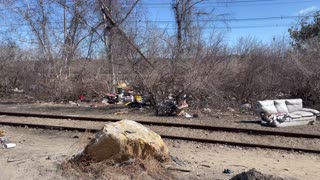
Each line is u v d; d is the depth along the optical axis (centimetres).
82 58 2462
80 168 736
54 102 2331
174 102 1697
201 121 1453
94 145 741
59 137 1211
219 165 873
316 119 1521
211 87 1789
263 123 1377
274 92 1894
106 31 2308
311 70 1802
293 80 1852
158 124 1349
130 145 741
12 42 2711
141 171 720
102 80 2341
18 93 2688
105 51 2375
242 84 1903
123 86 2194
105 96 2289
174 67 1769
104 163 726
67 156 845
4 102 2336
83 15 2466
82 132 1265
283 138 1166
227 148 1071
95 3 2386
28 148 1005
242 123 1415
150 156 770
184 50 1831
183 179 722
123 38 2008
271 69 1911
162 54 1830
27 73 2630
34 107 2023
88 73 2389
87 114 1678
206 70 1800
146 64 1859
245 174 682
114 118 1478
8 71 2728
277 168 870
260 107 1406
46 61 2506
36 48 2567
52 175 715
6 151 950
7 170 755
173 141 1138
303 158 981
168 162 823
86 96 2361
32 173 731
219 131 1255
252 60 1928
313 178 792
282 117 1369
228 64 1903
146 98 1848
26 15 2570
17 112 1691
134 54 1889
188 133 1240
